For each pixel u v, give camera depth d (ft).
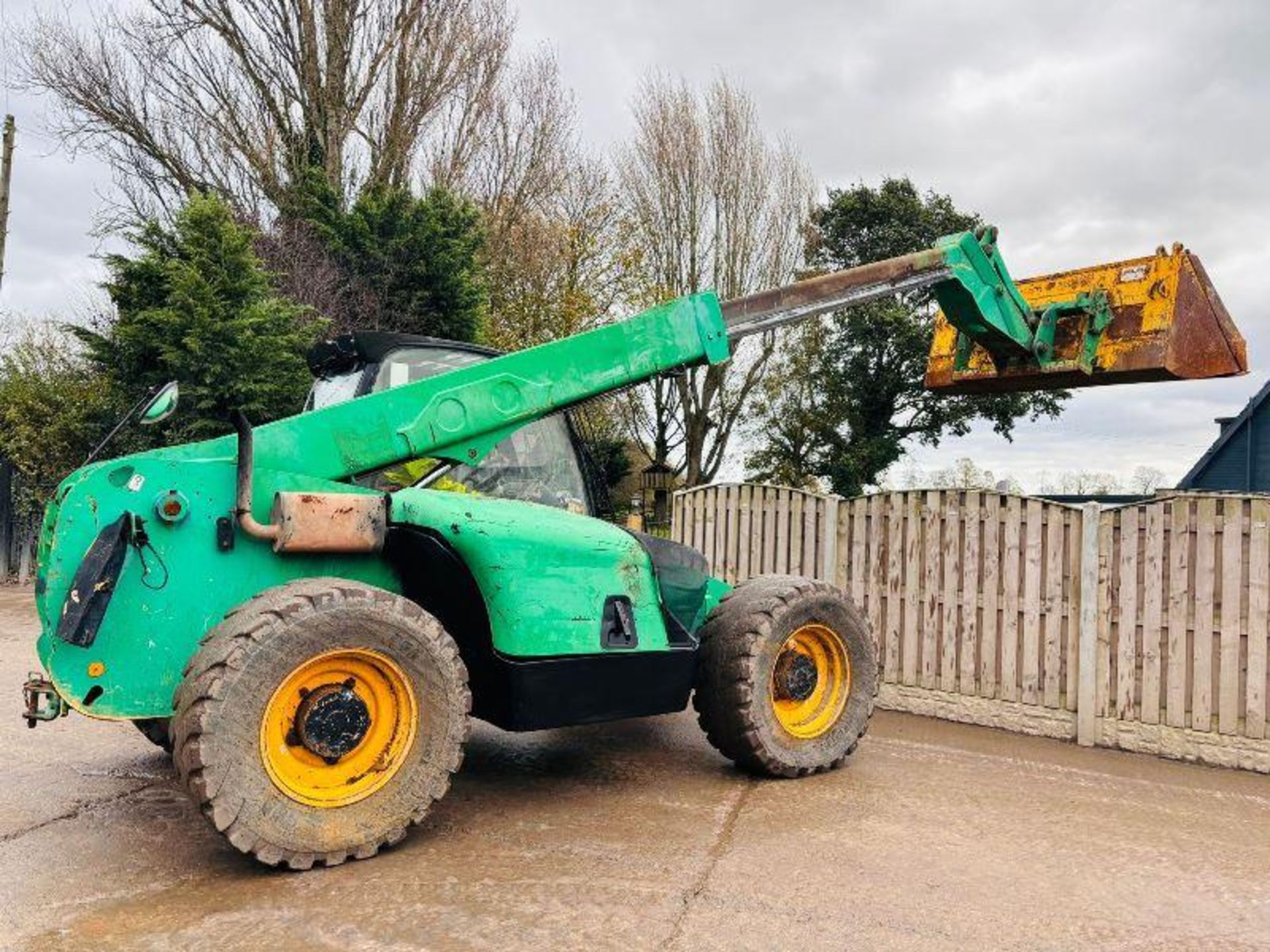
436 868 10.86
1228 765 16.78
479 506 12.70
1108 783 15.57
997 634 19.60
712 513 25.34
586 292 73.10
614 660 13.06
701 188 83.76
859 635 15.72
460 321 51.55
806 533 22.91
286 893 10.09
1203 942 9.55
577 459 16.42
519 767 15.38
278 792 10.28
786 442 92.63
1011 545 19.40
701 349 15.06
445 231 51.29
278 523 11.24
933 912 10.03
